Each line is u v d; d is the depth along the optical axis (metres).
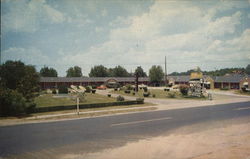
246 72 52.69
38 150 7.80
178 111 18.53
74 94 38.59
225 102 27.22
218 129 10.86
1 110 16.66
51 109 19.33
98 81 75.50
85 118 15.69
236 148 7.79
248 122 12.69
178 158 6.87
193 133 10.09
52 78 68.62
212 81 60.53
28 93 21.36
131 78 82.12
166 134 9.92
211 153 7.27
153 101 28.59
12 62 23.23
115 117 15.69
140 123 12.77
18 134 10.38
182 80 77.88
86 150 7.75
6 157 7.14
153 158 6.93
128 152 7.48
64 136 9.79
